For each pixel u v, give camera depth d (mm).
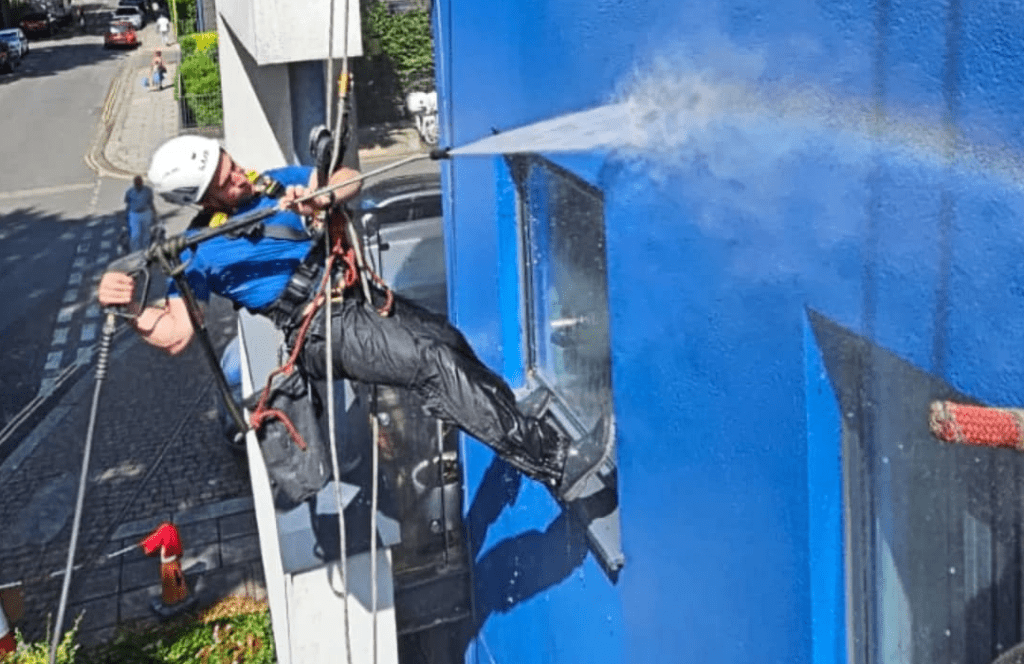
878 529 2996
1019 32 2125
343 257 4000
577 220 4941
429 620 7145
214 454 13555
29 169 27031
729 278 3361
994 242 2232
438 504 7316
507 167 5445
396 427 7461
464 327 6391
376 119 28250
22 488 12953
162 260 3693
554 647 5547
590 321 4914
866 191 2650
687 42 3438
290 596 6051
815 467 3068
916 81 2432
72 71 41156
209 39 30594
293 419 4449
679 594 4000
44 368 16203
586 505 4773
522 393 5531
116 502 12570
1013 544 2502
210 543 11602
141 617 10438
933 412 1958
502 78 5203
